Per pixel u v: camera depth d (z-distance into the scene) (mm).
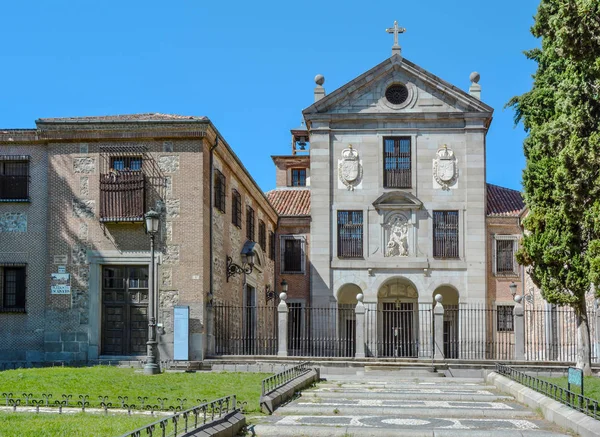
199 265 28203
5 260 28891
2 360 28359
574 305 26859
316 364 29156
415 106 42125
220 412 13609
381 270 41438
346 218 42031
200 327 28031
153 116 30297
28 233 29016
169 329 27969
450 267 41094
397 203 41531
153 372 23141
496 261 42188
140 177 28297
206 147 29188
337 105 42500
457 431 13383
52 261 28656
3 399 17000
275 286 44312
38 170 29297
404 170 42000
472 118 41750
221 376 23234
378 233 41688
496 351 41156
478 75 42719
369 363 29281
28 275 28797
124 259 28422
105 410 15078
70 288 28469
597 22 16344
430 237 41375
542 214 27031
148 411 15562
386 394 20344
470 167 41625
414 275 41281
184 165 28578
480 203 41438
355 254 41719
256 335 36094
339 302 42625
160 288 28234
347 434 13438
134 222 28266
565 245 26344
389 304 42938
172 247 28328
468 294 40906
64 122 28766
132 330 28484
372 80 42281
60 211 28844
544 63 31125
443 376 28406
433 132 42031
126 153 28750
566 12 16578
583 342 26859
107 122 28625
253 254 34844
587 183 17750
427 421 15266
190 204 28438
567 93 18672
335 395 19953
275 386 18734
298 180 53625
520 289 41906
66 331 28281
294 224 44844
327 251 41688
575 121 18141
